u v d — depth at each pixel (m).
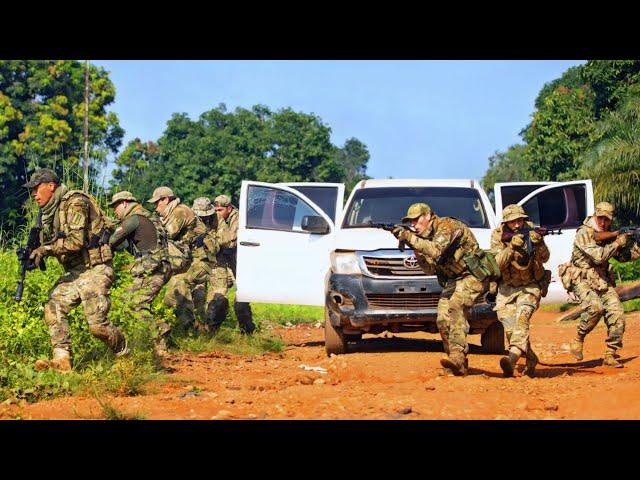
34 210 48.41
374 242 41.78
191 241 47.47
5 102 169.50
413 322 40.84
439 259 32.69
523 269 32.66
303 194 54.88
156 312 40.38
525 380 31.80
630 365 37.09
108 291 32.41
